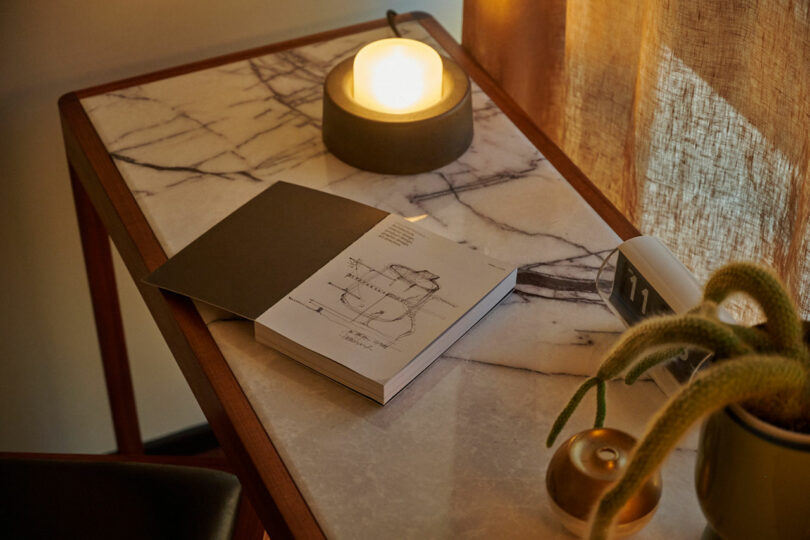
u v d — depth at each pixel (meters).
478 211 1.03
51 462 1.02
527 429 0.80
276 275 0.92
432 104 1.09
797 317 0.59
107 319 1.44
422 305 0.88
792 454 0.57
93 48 1.34
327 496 0.74
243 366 0.86
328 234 0.97
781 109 0.95
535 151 1.12
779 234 1.01
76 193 1.32
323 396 0.83
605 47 1.18
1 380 1.56
